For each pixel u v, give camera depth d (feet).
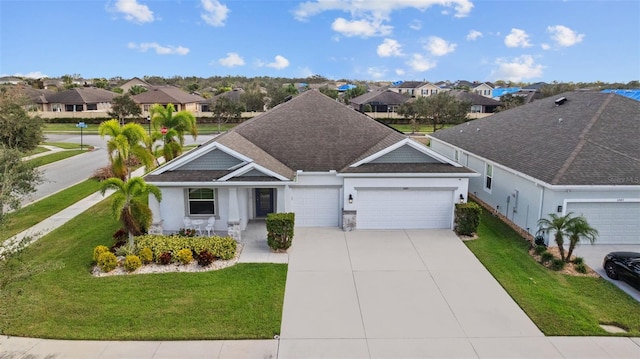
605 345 35.45
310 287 45.68
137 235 55.83
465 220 60.44
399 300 43.09
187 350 34.63
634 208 56.08
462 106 201.57
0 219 32.30
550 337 36.65
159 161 121.60
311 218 65.82
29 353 34.06
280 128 73.61
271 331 37.29
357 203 63.67
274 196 68.80
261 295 43.68
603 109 70.74
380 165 63.87
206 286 45.37
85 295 43.19
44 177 103.35
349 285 46.21
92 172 110.32
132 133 77.87
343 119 75.61
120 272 48.57
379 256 54.03
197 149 64.54
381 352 34.68
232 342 35.81
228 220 58.44
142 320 38.78
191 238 54.13
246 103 235.20
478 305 42.09
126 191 50.90
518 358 33.88
